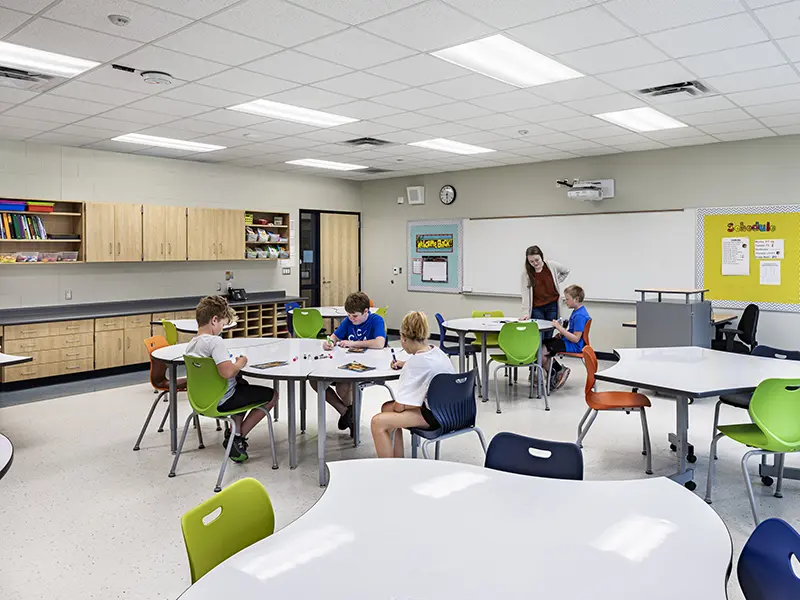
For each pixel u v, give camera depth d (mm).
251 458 4234
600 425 5059
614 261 7895
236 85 4613
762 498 3518
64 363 6711
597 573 1396
